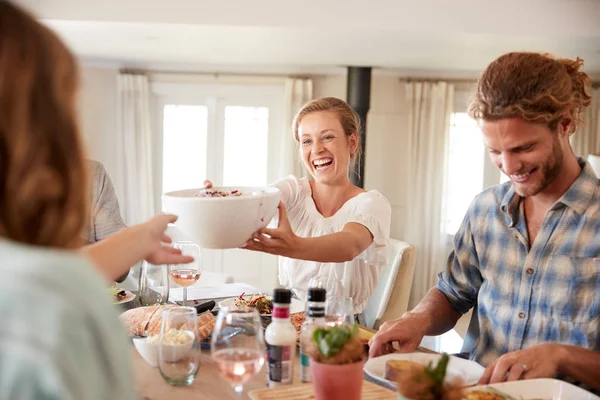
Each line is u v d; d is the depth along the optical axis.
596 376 1.31
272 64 5.67
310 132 2.12
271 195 1.43
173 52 5.08
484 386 1.19
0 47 0.65
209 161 5.91
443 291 1.79
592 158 4.36
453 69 5.70
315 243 1.66
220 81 5.79
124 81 5.62
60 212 0.69
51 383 0.58
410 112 5.79
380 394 1.17
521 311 1.58
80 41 4.59
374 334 1.66
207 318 1.58
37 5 3.81
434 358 1.43
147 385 1.29
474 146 5.90
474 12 3.96
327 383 1.03
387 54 4.87
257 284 5.98
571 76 1.43
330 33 4.09
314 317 1.26
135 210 5.73
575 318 1.50
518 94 1.33
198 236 1.40
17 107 0.64
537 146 1.36
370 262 1.99
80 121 0.74
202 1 3.90
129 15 3.88
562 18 3.98
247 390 1.26
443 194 5.81
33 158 0.65
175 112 5.87
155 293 1.90
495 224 1.67
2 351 0.58
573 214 1.52
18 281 0.60
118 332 0.66
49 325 0.59
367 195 2.07
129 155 5.68
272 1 3.92
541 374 1.29
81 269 0.64
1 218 0.67
